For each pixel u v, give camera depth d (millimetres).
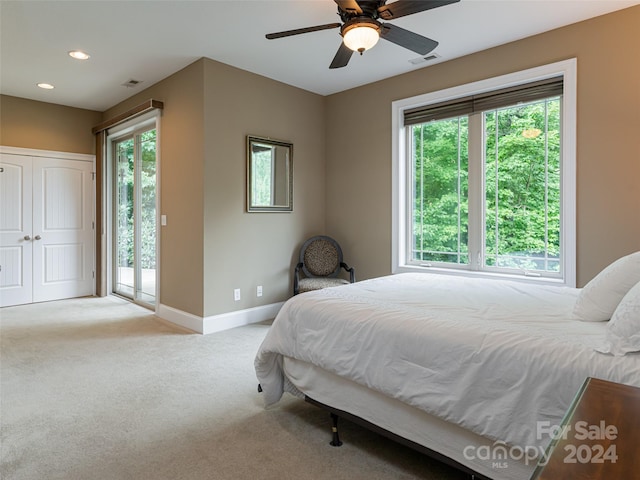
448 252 3879
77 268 5449
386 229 4211
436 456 1598
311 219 4684
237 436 2031
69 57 3645
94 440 1977
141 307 4797
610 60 2840
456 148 3789
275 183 4289
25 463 1782
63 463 1786
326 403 1996
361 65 3818
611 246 2865
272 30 3123
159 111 4215
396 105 4086
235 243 3957
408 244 4152
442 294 2262
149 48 3459
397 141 4090
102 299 5297
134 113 4441
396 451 1910
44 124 5102
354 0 2066
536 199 3324
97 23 3014
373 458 1850
